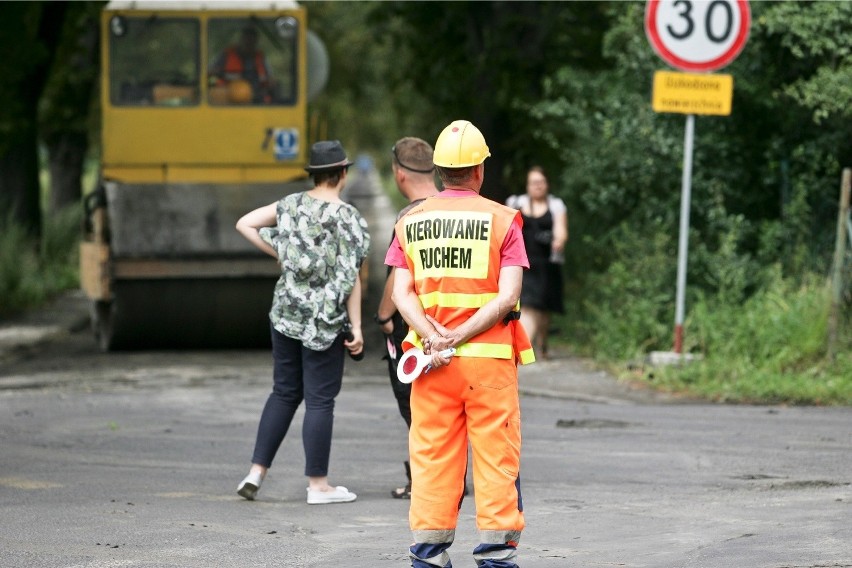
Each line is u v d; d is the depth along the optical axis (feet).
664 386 125.59
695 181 149.48
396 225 59.52
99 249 158.20
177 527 73.72
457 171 58.39
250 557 66.69
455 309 57.26
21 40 236.02
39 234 273.33
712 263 145.59
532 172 143.84
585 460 93.56
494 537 56.65
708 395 121.60
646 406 117.70
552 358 148.25
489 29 216.95
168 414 115.55
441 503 57.36
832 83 134.62
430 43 224.33
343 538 71.77
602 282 161.99
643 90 153.89
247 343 167.12
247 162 173.58
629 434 103.65
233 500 82.48
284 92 174.19
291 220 82.89
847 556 64.18
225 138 173.27
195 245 158.81
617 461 93.09
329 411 82.28
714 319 137.08
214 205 159.63
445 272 57.47
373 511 79.56
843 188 128.67
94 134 325.42
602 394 123.85
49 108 298.56
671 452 96.07
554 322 176.55
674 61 131.54
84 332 195.11
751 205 155.02
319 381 82.28
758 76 146.30
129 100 172.35
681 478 87.25
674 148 149.38
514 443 57.41
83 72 291.99
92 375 141.79
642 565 63.77
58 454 97.04
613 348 142.31
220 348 169.07
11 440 102.89
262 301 161.68
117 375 141.59
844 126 145.18
